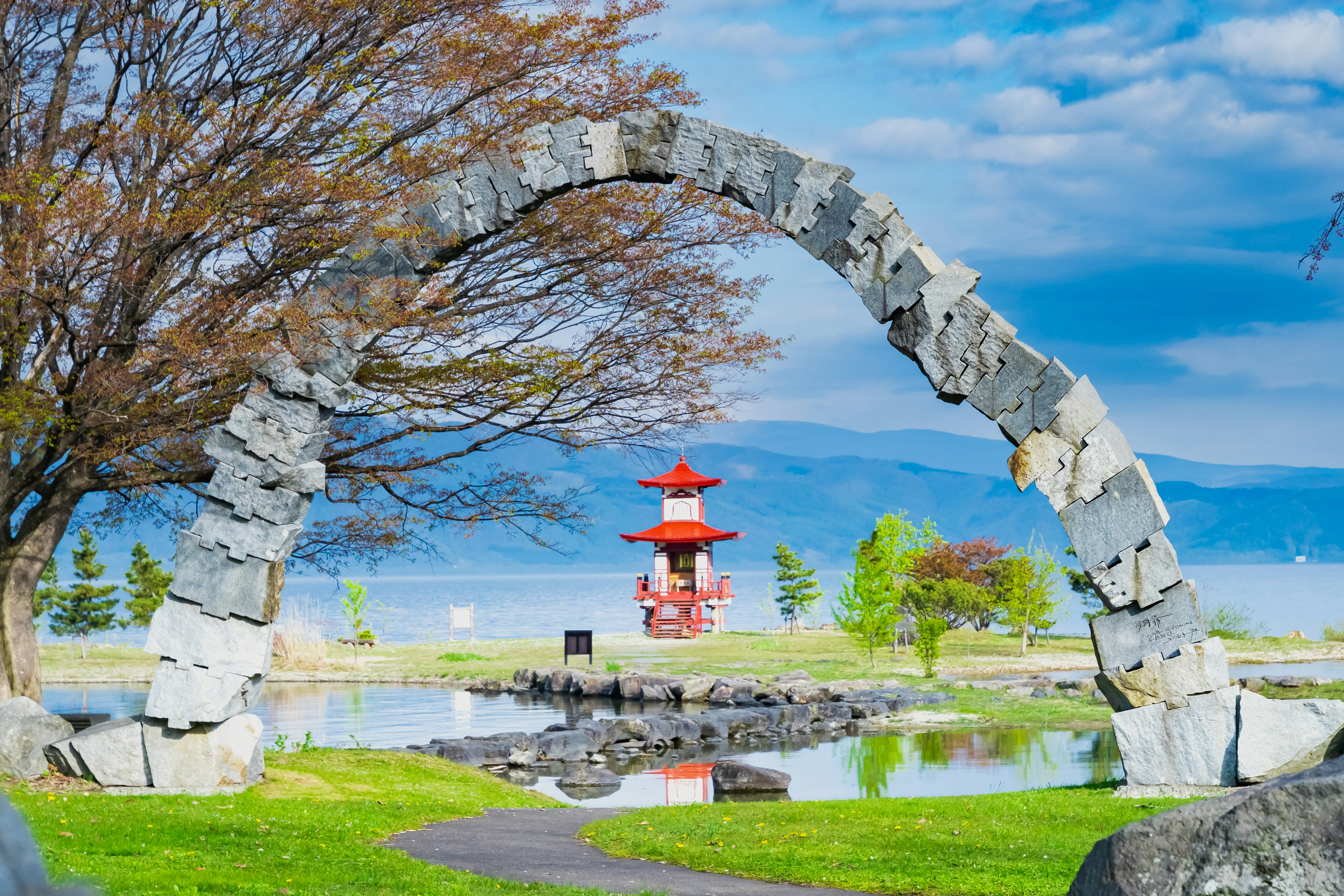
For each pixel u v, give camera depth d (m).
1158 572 15.65
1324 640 59.03
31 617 21.67
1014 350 16.09
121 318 18.92
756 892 11.78
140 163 18.61
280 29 18.66
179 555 16.31
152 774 16.36
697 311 21.98
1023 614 56.12
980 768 27.12
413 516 23.06
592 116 19.84
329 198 17.31
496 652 63.88
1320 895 4.84
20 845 1.23
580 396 22.42
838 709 37.38
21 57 20.88
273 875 11.59
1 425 17.66
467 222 17.22
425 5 18.22
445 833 15.80
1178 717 15.55
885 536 55.19
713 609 78.81
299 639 58.91
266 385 16.59
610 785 26.92
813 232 16.69
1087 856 5.61
